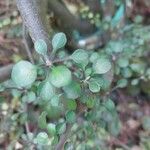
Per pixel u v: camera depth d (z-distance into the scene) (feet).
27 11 0.35
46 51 0.30
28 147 0.49
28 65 0.27
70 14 0.74
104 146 0.70
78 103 0.35
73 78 0.33
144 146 0.81
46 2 0.58
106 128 0.70
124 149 0.77
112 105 0.46
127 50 0.66
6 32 0.74
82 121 0.50
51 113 0.61
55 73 0.27
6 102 0.69
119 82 0.51
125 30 0.75
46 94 0.29
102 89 0.41
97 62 0.33
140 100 0.88
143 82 0.84
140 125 0.85
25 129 0.69
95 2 0.78
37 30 0.34
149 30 0.77
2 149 0.72
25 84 0.27
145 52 0.78
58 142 0.37
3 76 0.59
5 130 0.60
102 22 0.76
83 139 0.51
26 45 0.57
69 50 0.72
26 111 0.62
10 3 0.74
